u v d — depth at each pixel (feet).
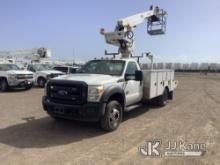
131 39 32.17
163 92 31.53
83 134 19.11
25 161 13.83
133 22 33.12
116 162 13.82
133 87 23.65
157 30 38.55
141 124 22.45
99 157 14.49
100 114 18.52
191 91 54.29
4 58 77.30
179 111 29.12
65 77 20.56
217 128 21.29
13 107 30.14
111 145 16.63
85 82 18.54
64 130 20.18
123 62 23.24
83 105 18.25
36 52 82.33
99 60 24.97
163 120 24.22
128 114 27.17
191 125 22.27
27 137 18.21
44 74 57.93
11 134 18.90
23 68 58.03
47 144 16.72
